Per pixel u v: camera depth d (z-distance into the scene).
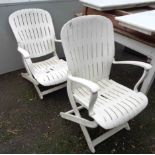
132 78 2.44
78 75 1.43
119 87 1.52
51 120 1.75
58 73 1.79
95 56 1.48
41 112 1.83
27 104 1.91
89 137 1.48
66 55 1.31
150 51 1.55
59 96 2.04
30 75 1.87
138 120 1.83
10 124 1.69
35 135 1.61
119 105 1.31
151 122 1.82
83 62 1.43
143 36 1.62
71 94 1.41
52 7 2.20
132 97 1.38
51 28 2.05
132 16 1.67
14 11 1.97
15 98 1.97
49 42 2.08
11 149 1.48
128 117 1.25
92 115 1.22
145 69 1.36
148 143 1.61
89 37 1.41
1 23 1.97
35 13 1.97
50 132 1.64
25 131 1.63
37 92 2.04
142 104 1.33
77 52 1.38
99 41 1.46
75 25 1.32
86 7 2.05
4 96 1.98
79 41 1.37
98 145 1.55
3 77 2.26
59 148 1.51
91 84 1.16
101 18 1.40
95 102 1.27
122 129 1.71
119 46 3.07
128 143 1.59
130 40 1.68
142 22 1.53
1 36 2.04
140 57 2.90
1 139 1.55
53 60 2.10
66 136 1.61
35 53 2.03
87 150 1.51
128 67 2.66
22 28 1.93
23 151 1.48
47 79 1.70
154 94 2.18
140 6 2.05
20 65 2.39
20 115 1.78
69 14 2.38
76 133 1.64
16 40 2.06
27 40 1.96
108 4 1.81
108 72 1.61
